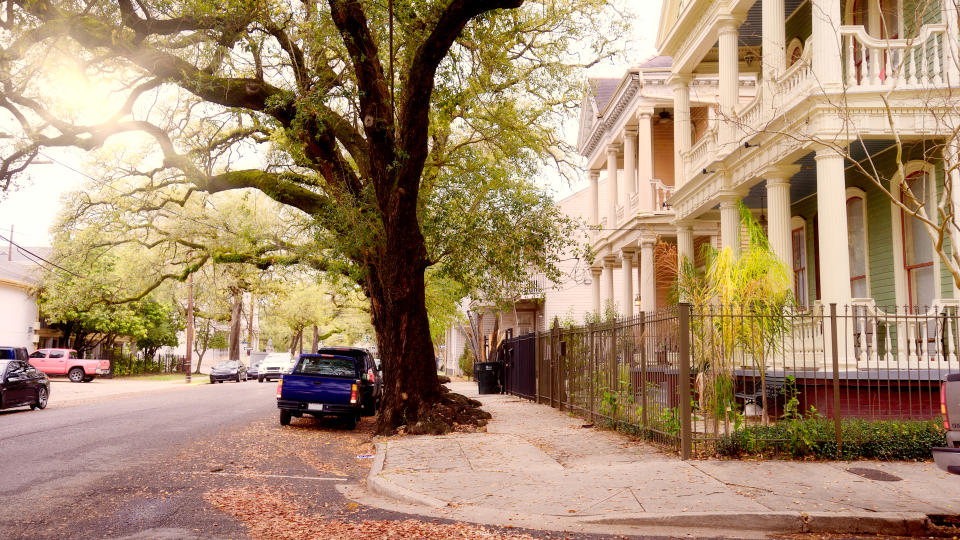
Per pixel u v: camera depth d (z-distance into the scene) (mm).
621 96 25125
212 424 17344
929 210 13797
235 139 20469
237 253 26688
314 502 8344
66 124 16594
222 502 8133
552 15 16375
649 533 6922
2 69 14406
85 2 14422
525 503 7938
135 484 9250
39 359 41531
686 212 19141
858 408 10469
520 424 15430
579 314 40906
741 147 14656
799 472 8969
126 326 48438
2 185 16719
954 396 6824
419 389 14844
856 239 16312
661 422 11312
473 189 16969
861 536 6875
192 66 16156
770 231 14156
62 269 38062
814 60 12375
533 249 16797
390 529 6898
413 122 13703
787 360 12945
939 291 13555
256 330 84812
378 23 14219
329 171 17281
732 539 6730
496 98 16984
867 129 12078
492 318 47188
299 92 15836
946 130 11695
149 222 28891
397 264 14602
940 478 8625
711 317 10477
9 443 13328
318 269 21375
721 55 16469
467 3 12383
